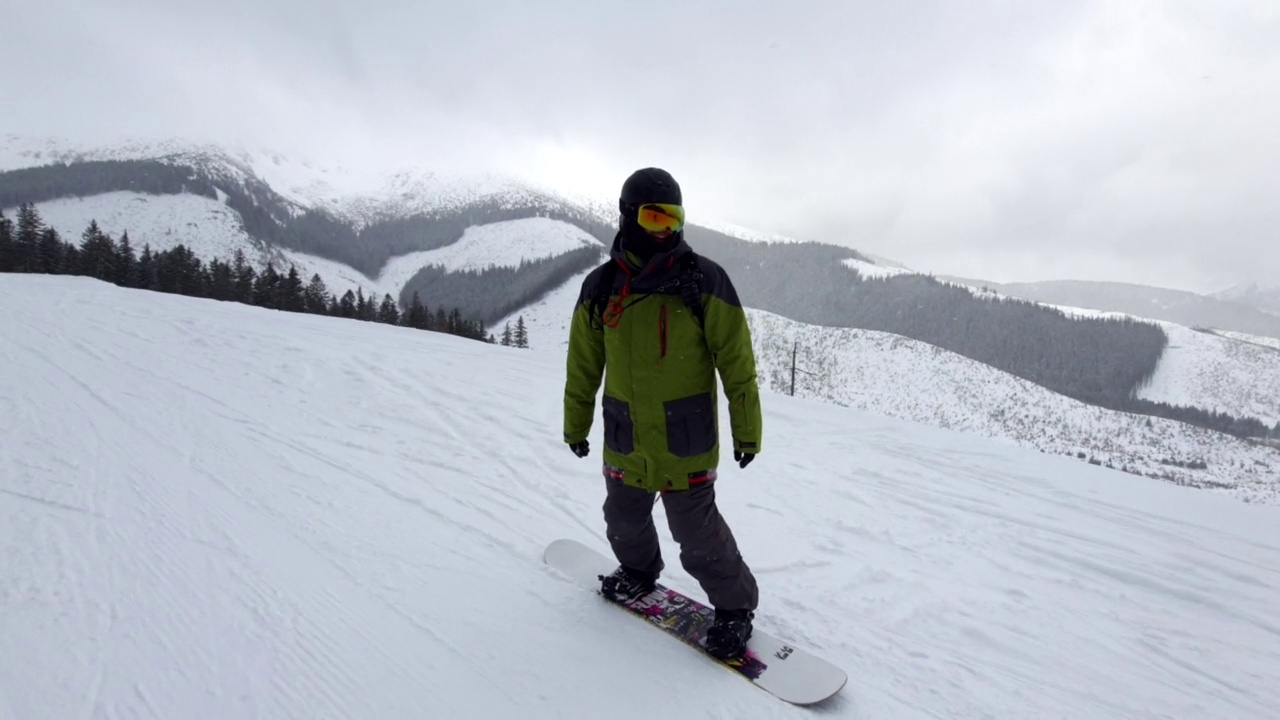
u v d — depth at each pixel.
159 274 56.34
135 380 5.86
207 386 5.99
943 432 6.76
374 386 6.69
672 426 2.16
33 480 3.27
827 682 2.24
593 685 2.14
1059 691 2.45
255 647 2.13
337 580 2.64
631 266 2.11
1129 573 3.55
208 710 1.82
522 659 2.24
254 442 4.48
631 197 2.05
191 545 2.78
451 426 5.48
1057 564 3.65
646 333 2.12
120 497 3.18
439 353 9.06
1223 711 2.40
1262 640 2.92
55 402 4.82
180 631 2.16
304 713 1.87
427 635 2.33
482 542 3.19
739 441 2.17
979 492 4.84
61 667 1.91
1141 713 2.35
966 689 2.40
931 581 3.34
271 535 2.98
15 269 52.28
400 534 3.18
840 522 4.11
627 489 2.38
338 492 3.68
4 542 2.59
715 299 2.07
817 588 3.16
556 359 9.80
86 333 7.85
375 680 2.05
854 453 5.77
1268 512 4.64
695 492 2.23
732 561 2.33
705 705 2.10
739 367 2.12
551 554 3.05
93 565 2.51
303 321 11.67
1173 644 2.86
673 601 2.67
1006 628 2.91
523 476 4.33
